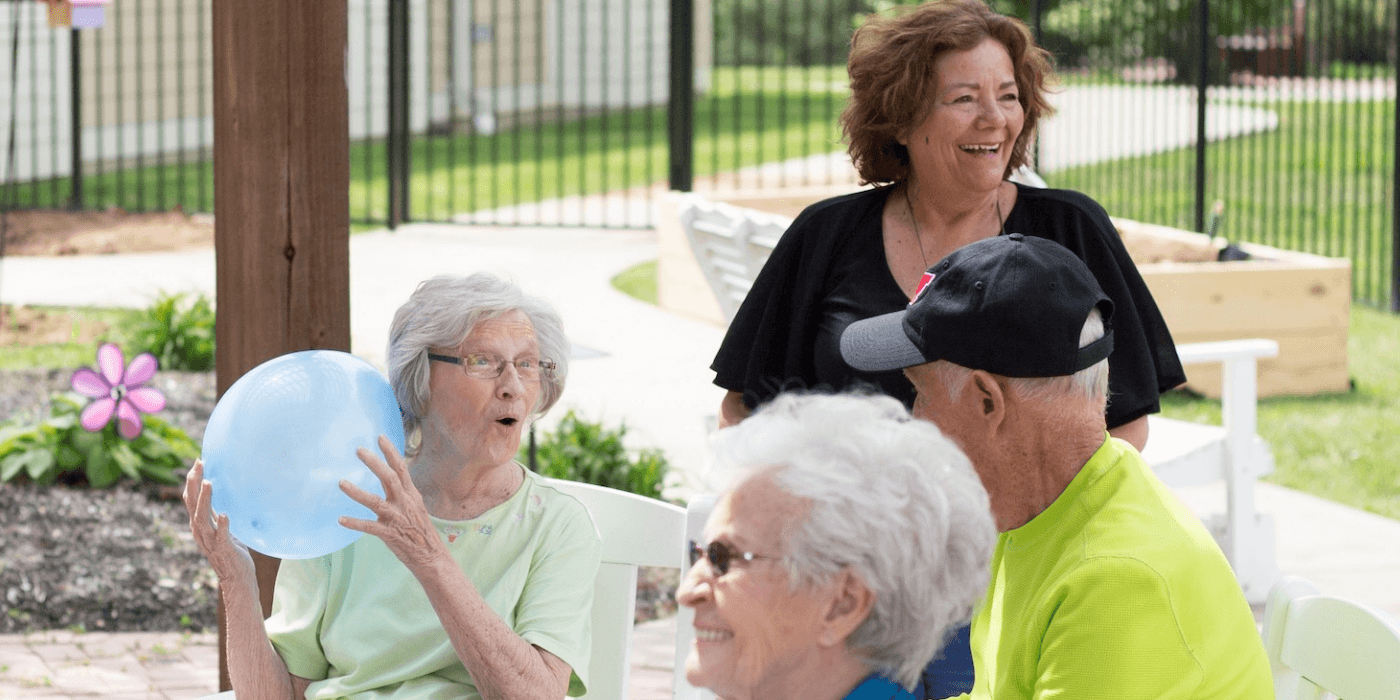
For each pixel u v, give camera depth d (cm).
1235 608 207
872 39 316
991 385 212
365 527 234
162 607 505
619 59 2461
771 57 3662
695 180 1709
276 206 336
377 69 1997
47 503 573
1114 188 1577
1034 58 314
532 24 2345
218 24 334
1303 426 741
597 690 298
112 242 1182
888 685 182
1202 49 1062
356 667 268
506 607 267
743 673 179
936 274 223
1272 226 1376
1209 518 529
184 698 436
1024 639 209
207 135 1798
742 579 177
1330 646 228
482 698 255
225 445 237
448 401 267
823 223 322
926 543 176
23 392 727
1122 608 198
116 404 590
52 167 1315
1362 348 909
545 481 283
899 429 184
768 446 181
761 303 327
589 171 1792
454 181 1689
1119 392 300
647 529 297
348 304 345
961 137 303
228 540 247
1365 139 1914
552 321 274
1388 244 1294
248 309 339
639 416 736
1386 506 629
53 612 495
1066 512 212
